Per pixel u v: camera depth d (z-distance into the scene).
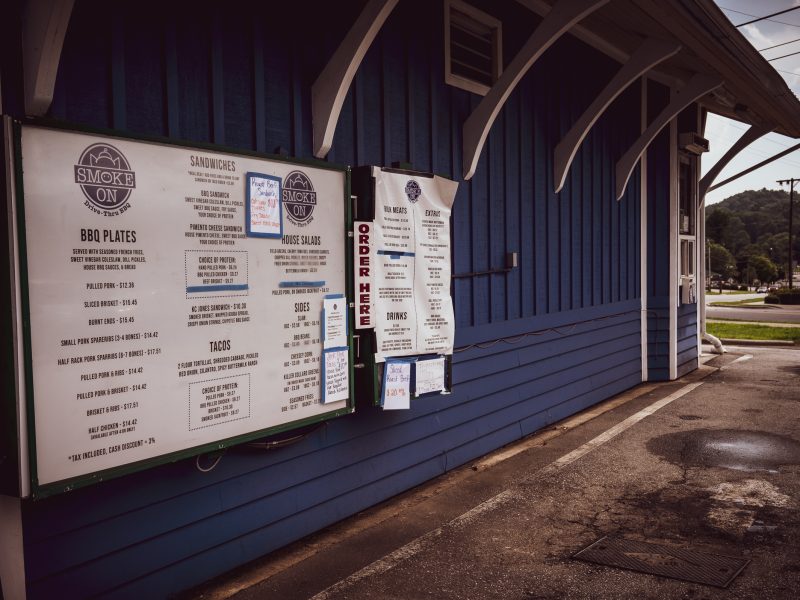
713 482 5.14
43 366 2.58
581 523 4.38
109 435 2.80
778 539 4.03
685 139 10.08
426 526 4.39
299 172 3.68
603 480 5.27
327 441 4.37
